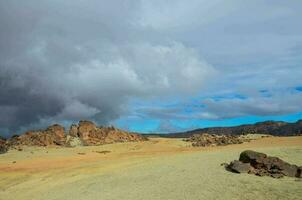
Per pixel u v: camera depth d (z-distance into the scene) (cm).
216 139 9144
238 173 4162
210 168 4591
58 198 4528
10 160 8638
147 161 5947
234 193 3466
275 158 4216
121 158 7125
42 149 10862
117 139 12850
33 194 5078
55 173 6247
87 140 12656
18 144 12038
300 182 3612
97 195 4278
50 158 8388
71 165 6875
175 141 10644
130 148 9769
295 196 3175
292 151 5259
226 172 4272
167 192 3866
